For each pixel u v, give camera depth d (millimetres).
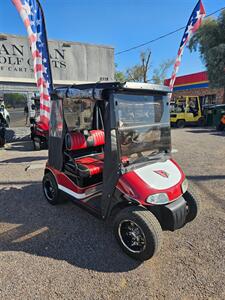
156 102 3076
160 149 3213
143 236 2568
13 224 3561
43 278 2494
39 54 6660
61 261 2744
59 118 3674
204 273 2537
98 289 2352
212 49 17797
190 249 2918
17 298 2254
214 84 18609
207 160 6918
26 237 3227
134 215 2594
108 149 2787
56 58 11000
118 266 2654
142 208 2664
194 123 16156
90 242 3086
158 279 2467
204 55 19188
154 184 2678
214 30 18734
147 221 2537
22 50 10352
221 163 6566
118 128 2717
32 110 10961
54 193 4008
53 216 3779
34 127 8797
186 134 12445
